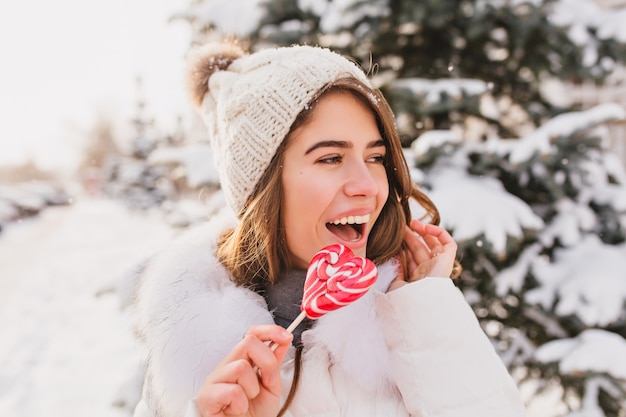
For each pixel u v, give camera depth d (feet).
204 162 10.02
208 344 3.43
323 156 3.57
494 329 9.88
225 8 9.75
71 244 46.24
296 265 3.92
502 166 8.54
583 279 8.07
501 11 8.80
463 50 10.09
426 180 8.41
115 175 102.17
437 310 3.52
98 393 13.84
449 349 3.44
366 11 9.11
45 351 17.81
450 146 8.30
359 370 3.46
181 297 3.68
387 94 8.88
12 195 85.81
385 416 3.47
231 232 4.19
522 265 8.49
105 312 22.07
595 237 8.80
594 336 7.68
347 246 3.61
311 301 3.14
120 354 16.67
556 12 9.12
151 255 4.57
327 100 3.59
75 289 27.45
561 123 7.97
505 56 9.96
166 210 12.61
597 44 9.23
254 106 3.73
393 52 10.07
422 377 3.44
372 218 3.80
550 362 7.88
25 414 13.00
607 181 9.24
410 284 3.62
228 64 4.58
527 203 9.10
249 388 2.95
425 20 8.97
